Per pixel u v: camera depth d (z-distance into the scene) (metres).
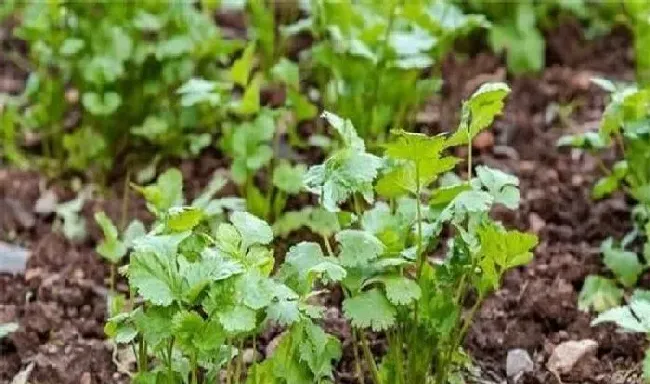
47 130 5.50
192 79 4.93
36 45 5.43
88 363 4.13
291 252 3.51
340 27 5.01
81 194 5.29
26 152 5.63
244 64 4.68
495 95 3.60
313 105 5.07
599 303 4.37
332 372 3.99
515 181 3.73
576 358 4.09
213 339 3.25
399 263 3.47
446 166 3.54
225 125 5.00
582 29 6.38
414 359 3.72
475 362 4.18
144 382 3.49
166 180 4.09
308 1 5.68
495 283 3.63
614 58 6.19
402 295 3.43
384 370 3.77
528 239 3.53
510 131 5.51
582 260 4.66
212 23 5.62
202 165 5.29
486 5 6.09
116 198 5.23
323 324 4.21
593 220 4.90
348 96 4.96
